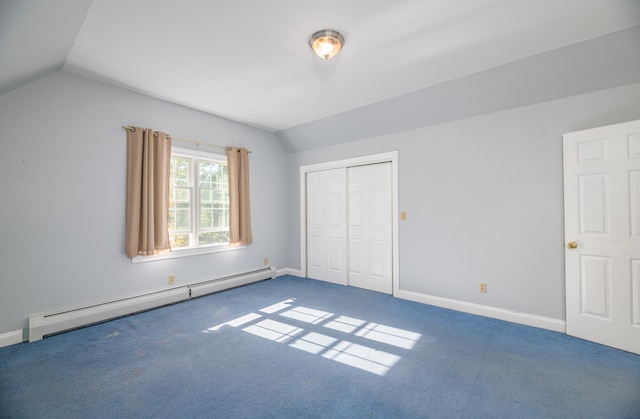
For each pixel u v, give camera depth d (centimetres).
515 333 266
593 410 164
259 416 161
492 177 308
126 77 288
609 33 216
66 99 279
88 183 292
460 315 314
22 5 146
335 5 185
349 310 330
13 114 251
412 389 184
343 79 293
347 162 434
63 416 161
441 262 344
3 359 221
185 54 246
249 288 422
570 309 260
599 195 242
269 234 485
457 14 195
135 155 318
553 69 252
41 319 258
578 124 262
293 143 491
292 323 292
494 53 245
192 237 384
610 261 237
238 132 434
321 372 204
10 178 250
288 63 261
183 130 367
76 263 285
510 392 181
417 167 363
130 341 252
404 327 281
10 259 250
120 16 194
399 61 257
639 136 223
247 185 441
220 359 222
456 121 332
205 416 161
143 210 321
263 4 183
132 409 167
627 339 228
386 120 372
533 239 285
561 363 213
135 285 324
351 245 440
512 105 292
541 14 195
